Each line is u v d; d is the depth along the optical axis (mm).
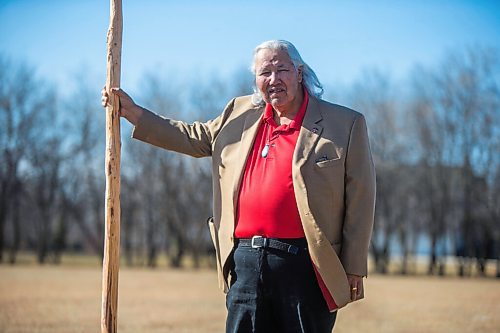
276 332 4113
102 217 46750
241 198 4117
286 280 3982
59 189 45812
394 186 42219
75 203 46156
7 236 51188
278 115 4223
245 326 4062
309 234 3949
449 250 53094
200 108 44125
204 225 44062
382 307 13336
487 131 40094
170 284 22500
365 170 4066
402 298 16453
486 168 40031
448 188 41406
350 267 4031
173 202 44094
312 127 4098
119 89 4258
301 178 3969
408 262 47938
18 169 44594
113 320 4141
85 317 11109
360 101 42500
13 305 13133
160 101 43969
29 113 44562
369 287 22531
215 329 9859
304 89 4250
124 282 23750
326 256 3959
